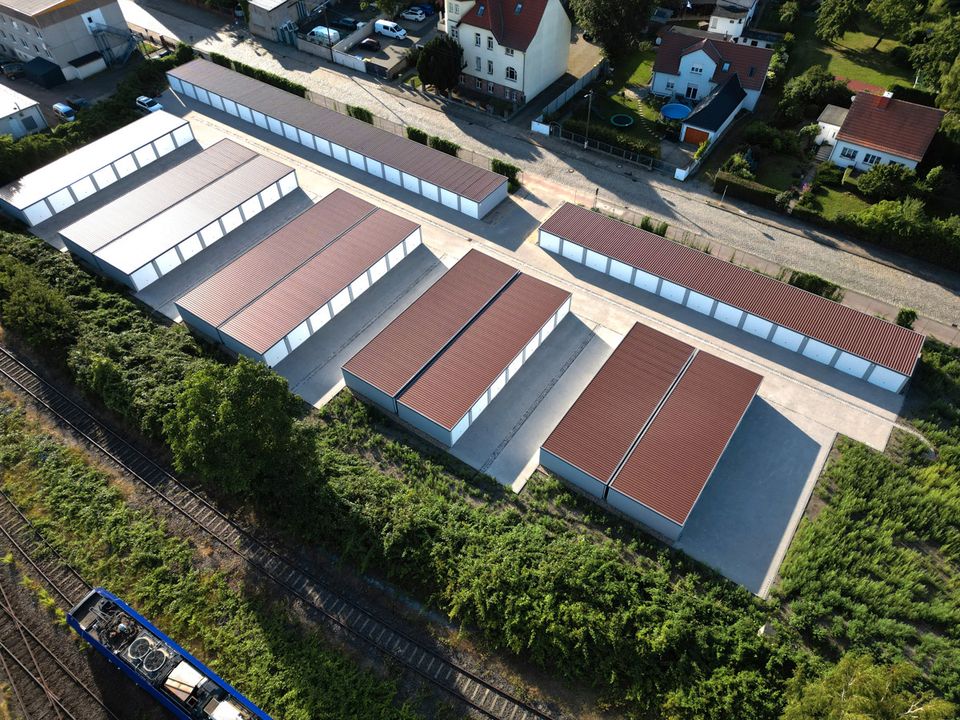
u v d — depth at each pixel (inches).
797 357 2027.6
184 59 3334.2
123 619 1371.8
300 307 2058.3
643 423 1733.5
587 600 1419.8
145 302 2207.2
